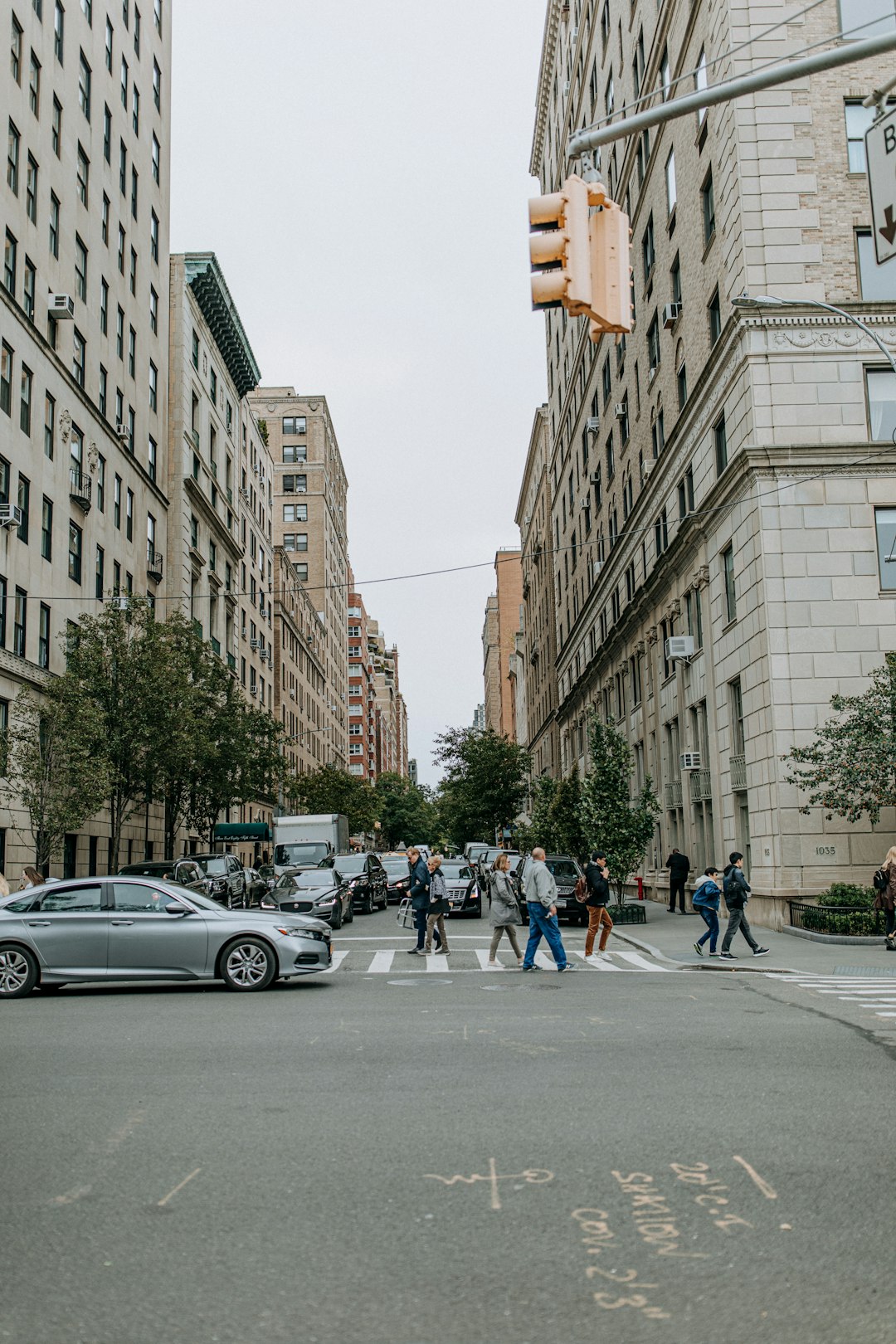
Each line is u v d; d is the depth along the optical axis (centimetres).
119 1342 412
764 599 2314
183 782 3659
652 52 3278
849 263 2384
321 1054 959
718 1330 418
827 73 2441
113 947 1392
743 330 2384
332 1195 578
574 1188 584
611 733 2920
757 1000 1305
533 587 8381
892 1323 423
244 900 3053
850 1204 556
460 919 3159
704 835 3044
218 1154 654
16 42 2989
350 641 14312
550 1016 1177
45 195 3189
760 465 2336
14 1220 544
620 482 4328
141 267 4319
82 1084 842
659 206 3350
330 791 7619
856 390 2356
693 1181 595
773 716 2277
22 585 2927
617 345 4322
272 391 11250
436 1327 422
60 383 3269
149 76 4500
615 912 2716
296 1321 429
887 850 2231
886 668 2147
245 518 6550
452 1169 620
